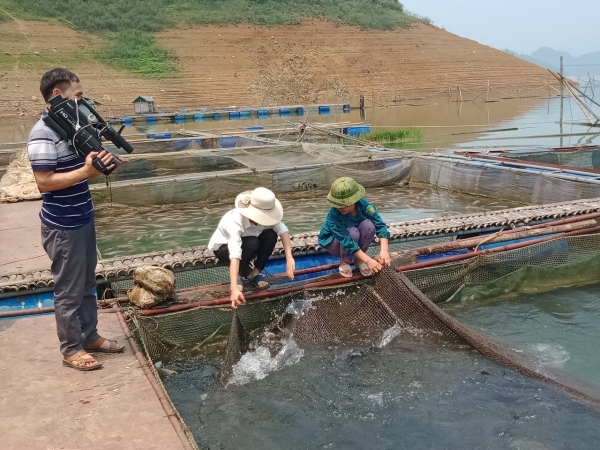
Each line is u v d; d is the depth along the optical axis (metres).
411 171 13.82
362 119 33.38
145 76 45.62
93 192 11.54
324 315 5.34
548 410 4.01
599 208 7.75
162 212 11.67
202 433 3.97
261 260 5.34
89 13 50.47
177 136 22.00
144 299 5.08
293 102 48.22
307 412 4.15
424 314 5.14
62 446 3.03
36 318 4.66
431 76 55.56
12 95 37.88
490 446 3.66
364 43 58.19
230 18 56.00
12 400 3.46
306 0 63.97
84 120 3.48
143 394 3.54
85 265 3.72
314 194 13.22
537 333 5.45
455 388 4.34
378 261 5.52
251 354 4.93
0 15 46.69
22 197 9.78
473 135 22.94
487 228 7.20
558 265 6.66
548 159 13.93
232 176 12.60
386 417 4.04
